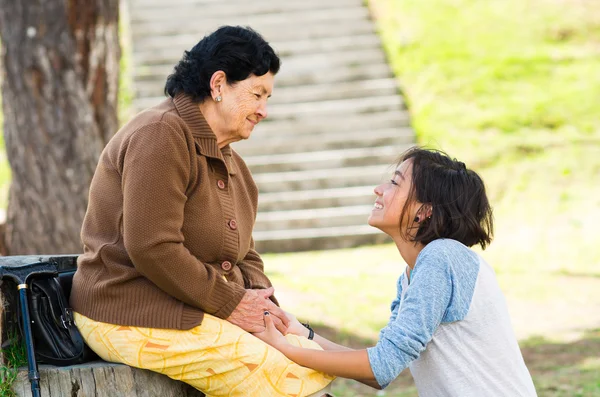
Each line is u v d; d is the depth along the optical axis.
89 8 8.52
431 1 18.05
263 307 3.92
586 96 15.20
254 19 17.30
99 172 3.91
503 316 3.66
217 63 3.89
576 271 10.91
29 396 3.88
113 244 3.82
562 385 6.88
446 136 14.59
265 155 14.66
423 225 3.79
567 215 12.65
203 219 3.85
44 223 8.51
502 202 13.29
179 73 3.99
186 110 3.90
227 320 3.85
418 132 14.88
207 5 17.64
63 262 4.45
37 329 3.92
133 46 16.45
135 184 3.63
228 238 3.95
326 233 13.02
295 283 10.56
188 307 3.77
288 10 17.72
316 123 15.12
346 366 3.62
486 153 14.12
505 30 17.22
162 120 3.75
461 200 3.75
